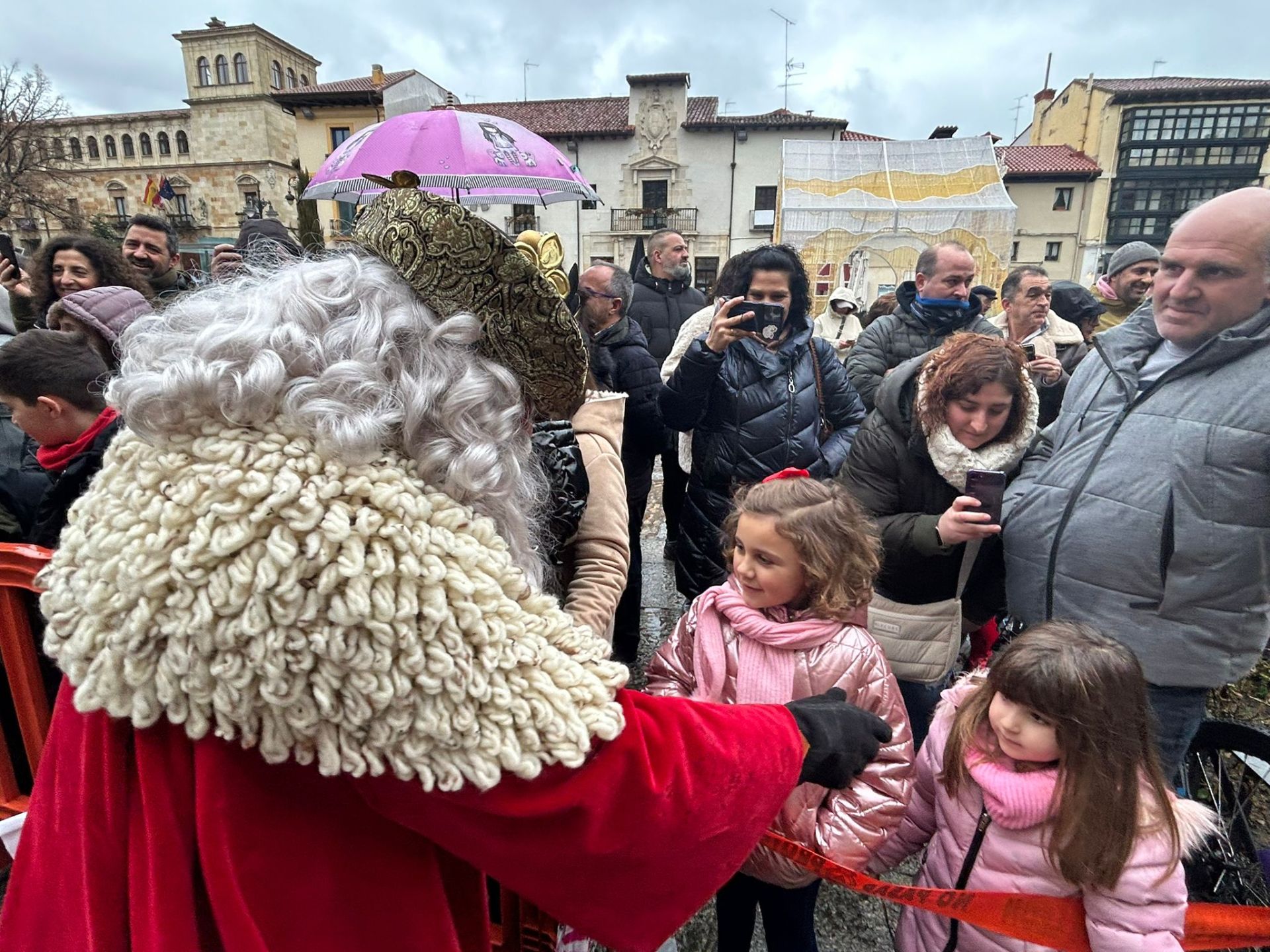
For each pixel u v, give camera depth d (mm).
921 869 1368
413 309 561
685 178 24594
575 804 531
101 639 475
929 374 1670
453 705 481
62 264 2885
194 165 33125
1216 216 1213
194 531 453
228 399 484
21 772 1503
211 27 31703
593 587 1235
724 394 2320
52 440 1605
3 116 20453
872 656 1330
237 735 495
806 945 1414
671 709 642
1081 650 1104
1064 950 1129
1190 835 1168
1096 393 1467
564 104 26547
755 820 652
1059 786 1107
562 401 663
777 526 1318
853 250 12156
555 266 1090
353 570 443
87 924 538
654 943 625
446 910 602
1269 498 1235
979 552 1679
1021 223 20578
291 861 517
